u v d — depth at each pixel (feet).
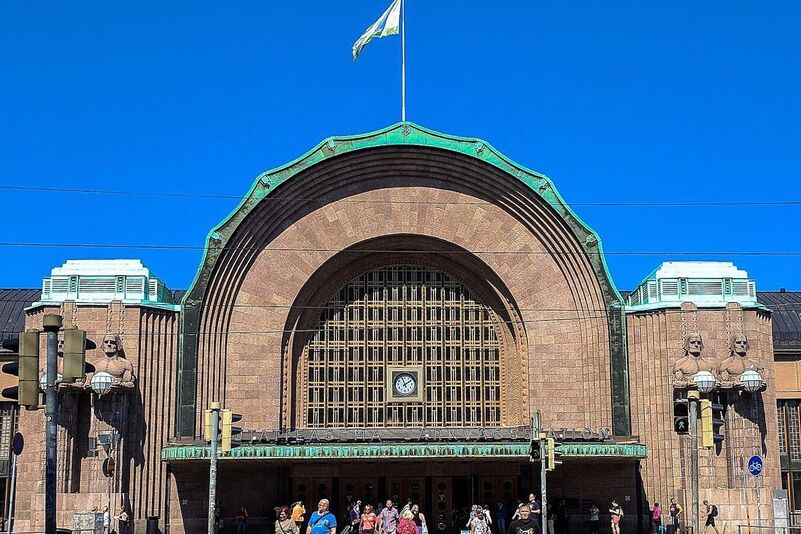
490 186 151.43
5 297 183.73
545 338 149.07
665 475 140.36
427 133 150.30
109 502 132.57
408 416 150.82
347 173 150.51
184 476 141.49
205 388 143.54
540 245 151.43
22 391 59.47
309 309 151.84
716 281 144.97
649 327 145.18
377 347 152.66
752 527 134.82
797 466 167.12
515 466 147.23
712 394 139.95
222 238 146.61
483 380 152.56
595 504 144.05
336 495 145.07
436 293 154.61
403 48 155.53
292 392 148.97
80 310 139.33
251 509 143.02
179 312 144.77
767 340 145.79
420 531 122.42
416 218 150.92
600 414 145.28
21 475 138.51
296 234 149.59
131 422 137.39
